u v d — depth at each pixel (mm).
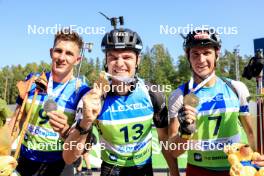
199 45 3240
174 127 3260
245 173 2875
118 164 3174
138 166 3189
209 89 3355
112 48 3111
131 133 3131
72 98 3381
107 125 3104
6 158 2631
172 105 3316
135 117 3121
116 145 3150
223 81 3428
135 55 3203
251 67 3467
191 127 2850
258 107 3314
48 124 3428
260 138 3240
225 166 3336
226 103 3311
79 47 3492
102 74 2877
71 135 2754
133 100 3121
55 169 3484
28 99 3441
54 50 3385
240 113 3406
